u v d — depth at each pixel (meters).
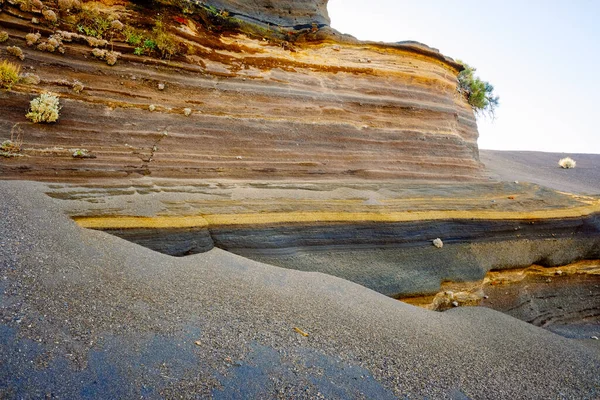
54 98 8.95
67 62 9.78
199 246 7.76
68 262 5.40
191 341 4.43
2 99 8.66
